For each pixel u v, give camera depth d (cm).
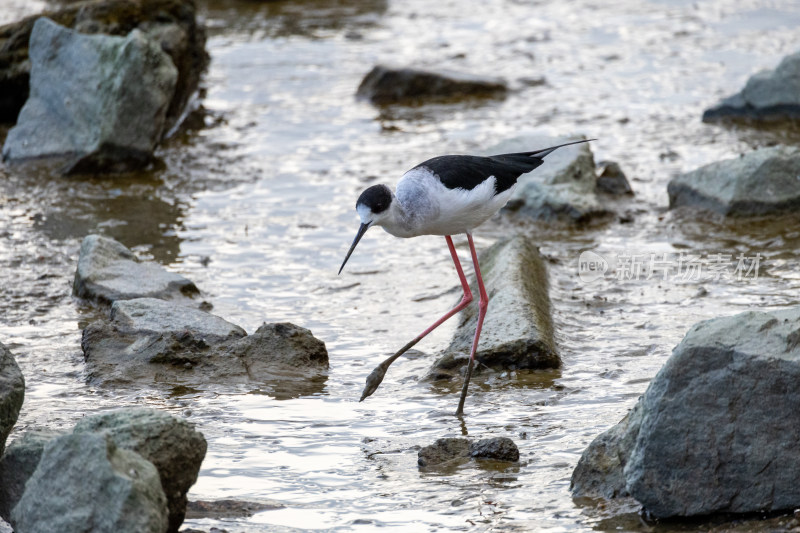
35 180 1627
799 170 1410
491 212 975
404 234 940
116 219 1466
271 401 934
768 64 2203
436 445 812
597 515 697
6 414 786
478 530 687
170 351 1003
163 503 625
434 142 1791
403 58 2348
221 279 1261
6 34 1914
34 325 1114
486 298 954
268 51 2416
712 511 670
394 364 1022
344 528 699
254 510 728
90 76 1686
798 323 675
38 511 629
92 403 927
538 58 2334
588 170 1513
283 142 1820
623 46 2408
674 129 1828
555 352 994
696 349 667
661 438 670
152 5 1939
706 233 1362
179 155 1758
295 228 1438
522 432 847
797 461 655
